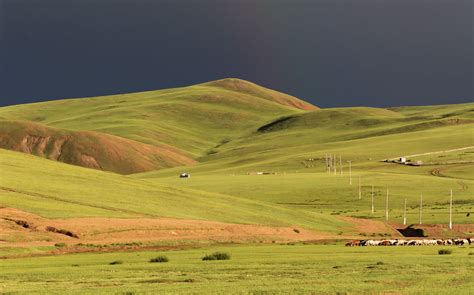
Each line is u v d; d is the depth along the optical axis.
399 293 40.94
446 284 45.91
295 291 41.88
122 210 123.50
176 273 55.88
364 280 48.00
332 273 53.75
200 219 126.25
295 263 64.38
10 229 96.19
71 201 124.75
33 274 56.34
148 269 59.94
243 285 45.66
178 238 103.44
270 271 55.91
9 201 112.50
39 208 111.56
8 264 68.50
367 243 100.19
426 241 103.19
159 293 41.53
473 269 56.28
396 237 137.00
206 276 52.28
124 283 48.56
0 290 44.50
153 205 135.50
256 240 110.19
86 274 55.69
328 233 133.88
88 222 106.38
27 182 135.50
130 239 100.44
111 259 74.12
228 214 138.50
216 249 90.19
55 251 86.81
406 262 63.03
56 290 44.28
